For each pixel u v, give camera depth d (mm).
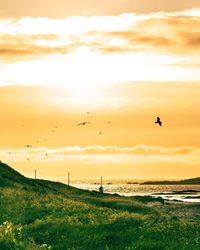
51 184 90938
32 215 42375
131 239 30500
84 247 30469
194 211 84062
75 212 41781
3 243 21453
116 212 41562
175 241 29000
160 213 67250
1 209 45969
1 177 72938
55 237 32969
